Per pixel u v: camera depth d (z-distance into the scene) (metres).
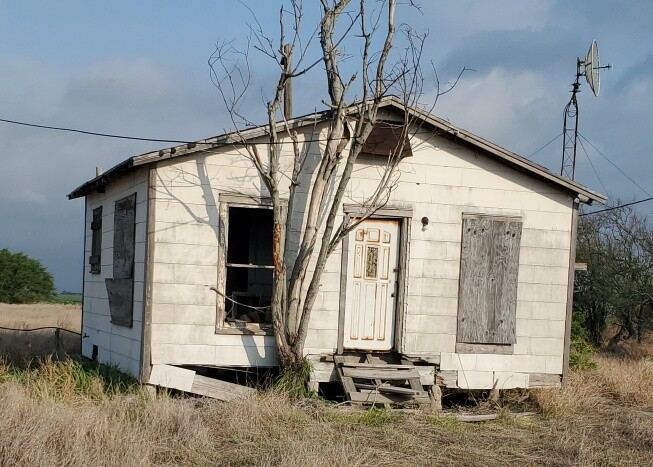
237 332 12.52
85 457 7.71
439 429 11.01
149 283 12.14
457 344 13.42
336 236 12.19
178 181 12.32
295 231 12.79
